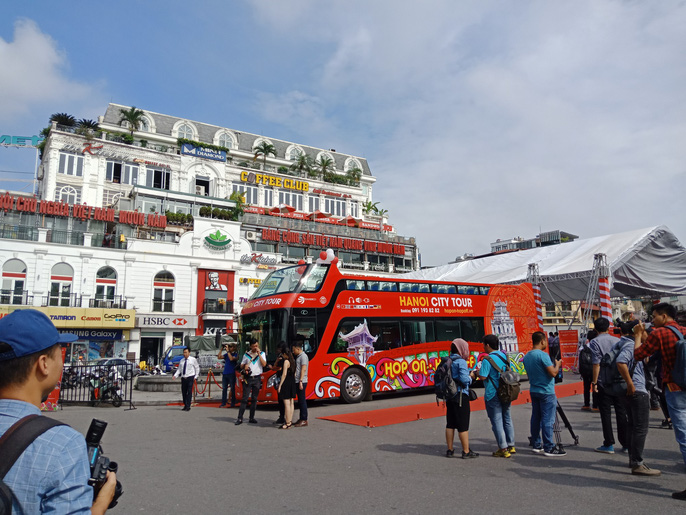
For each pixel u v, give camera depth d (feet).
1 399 6.17
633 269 76.13
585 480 19.35
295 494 18.07
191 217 137.18
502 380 23.32
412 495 17.75
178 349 97.86
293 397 33.40
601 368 21.68
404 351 50.75
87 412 45.32
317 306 46.03
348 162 231.30
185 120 187.21
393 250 180.96
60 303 111.24
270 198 188.44
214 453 25.38
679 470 20.61
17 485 5.47
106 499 6.70
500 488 18.45
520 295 63.62
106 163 151.23
